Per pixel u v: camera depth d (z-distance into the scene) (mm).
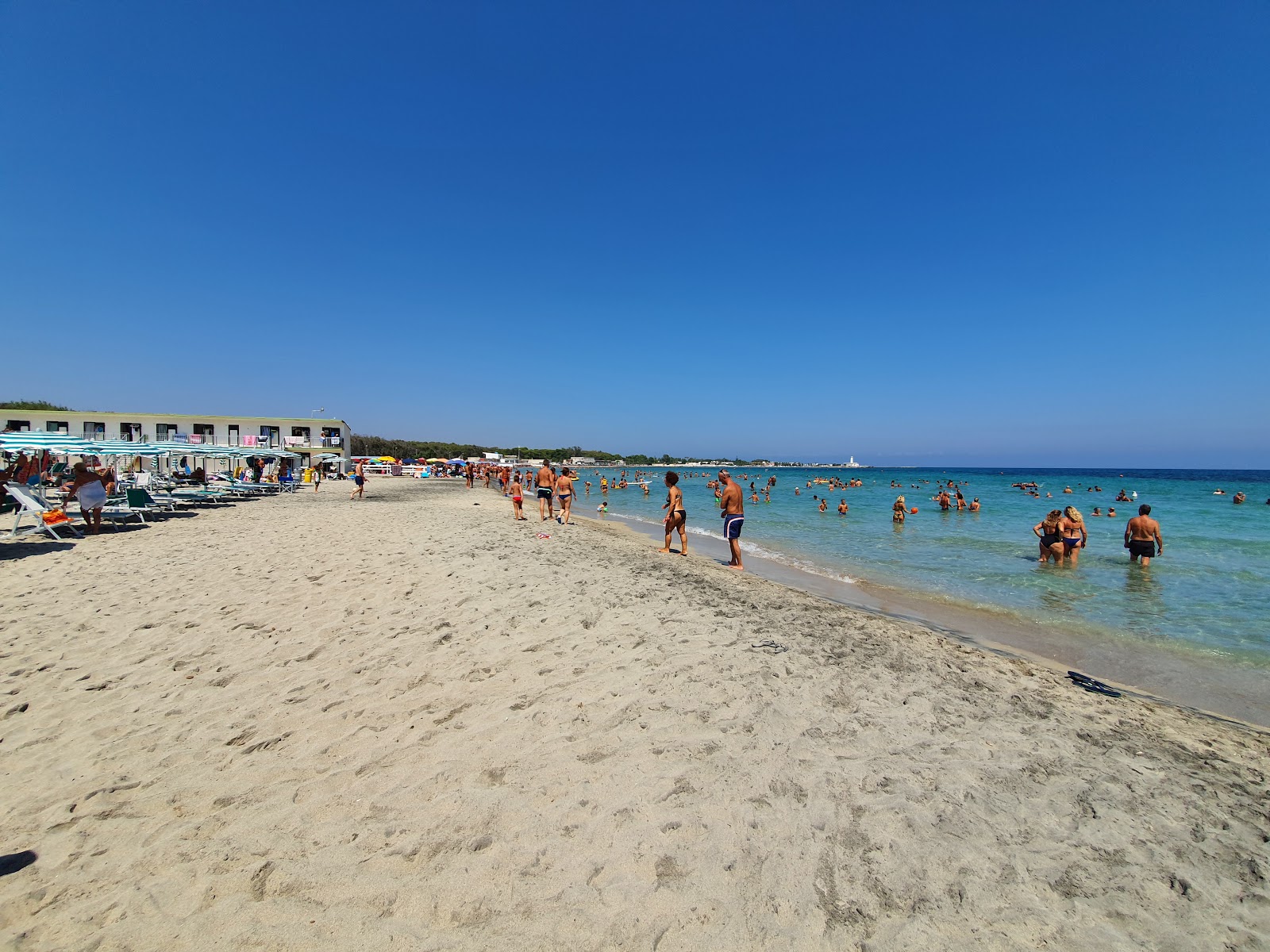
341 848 2684
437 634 5746
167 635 5625
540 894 2418
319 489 34969
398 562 9312
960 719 4305
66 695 4301
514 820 2896
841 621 6984
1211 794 3418
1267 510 27312
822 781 3324
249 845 2699
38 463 16484
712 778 3301
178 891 2412
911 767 3527
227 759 3445
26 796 3076
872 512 27016
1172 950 2238
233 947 2143
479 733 3785
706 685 4656
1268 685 5812
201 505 21047
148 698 4266
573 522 19719
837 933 2264
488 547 11344
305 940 2176
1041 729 4219
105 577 8172
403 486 41469
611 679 4711
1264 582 10734
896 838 2846
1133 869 2703
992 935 2287
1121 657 6648
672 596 7824
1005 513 26203
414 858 2623
